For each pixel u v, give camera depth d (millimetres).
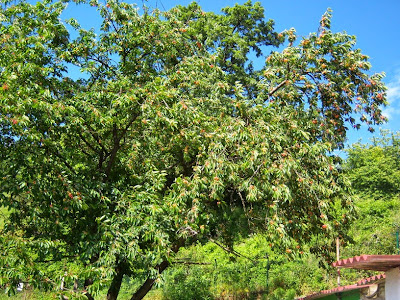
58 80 9977
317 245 11180
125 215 8180
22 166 7898
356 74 10555
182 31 10664
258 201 9172
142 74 10469
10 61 8750
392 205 22375
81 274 7074
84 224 8602
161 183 8844
